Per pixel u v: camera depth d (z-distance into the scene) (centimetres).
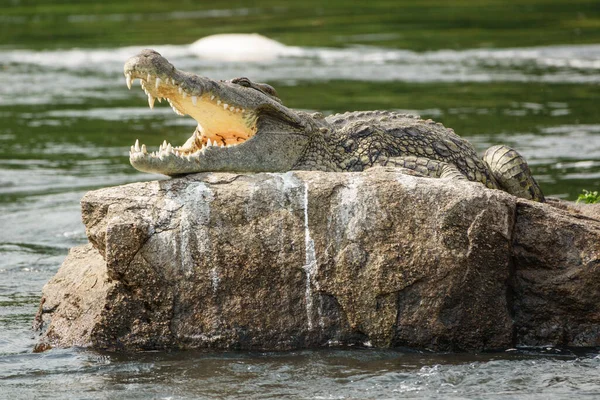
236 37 8075
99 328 2206
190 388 1975
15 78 6988
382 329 2153
